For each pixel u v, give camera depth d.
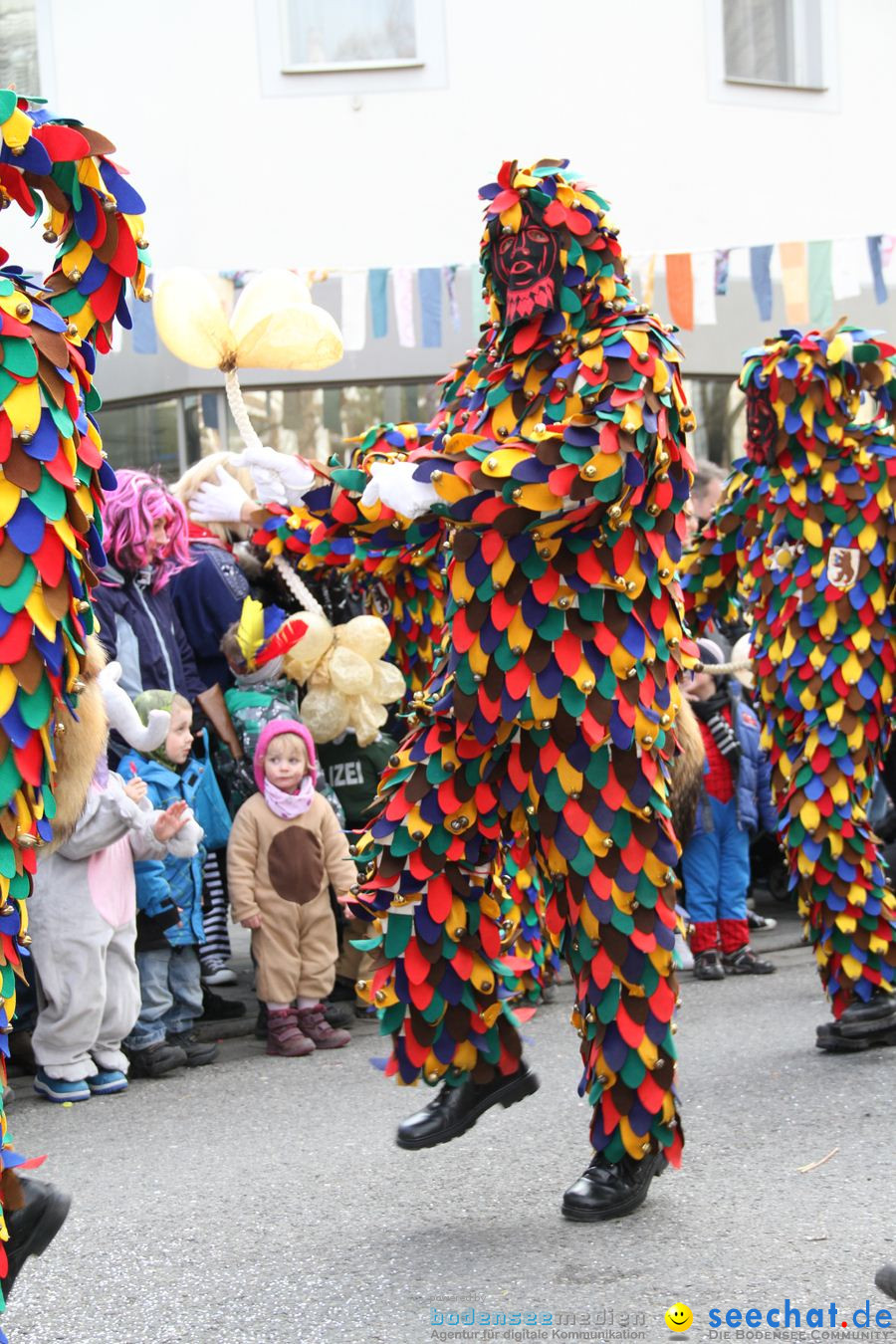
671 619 3.39
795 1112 4.15
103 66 10.36
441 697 3.31
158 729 4.94
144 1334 2.83
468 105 10.72
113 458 10.77
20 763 2.21
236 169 10.52
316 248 10.63
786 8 11.53
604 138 10.95
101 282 2.57
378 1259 3.15
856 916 4.80
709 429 11.49
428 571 5.61
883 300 7.77
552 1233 3.25
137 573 5.57
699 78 11.15
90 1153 4.11
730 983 6.31
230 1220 3.46
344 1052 5.30
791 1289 2.89
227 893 6.17
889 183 12.09
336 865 5.44
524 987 5.74
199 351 4.30
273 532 4.43
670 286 7.78
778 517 4.90
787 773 4.92
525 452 3.06
